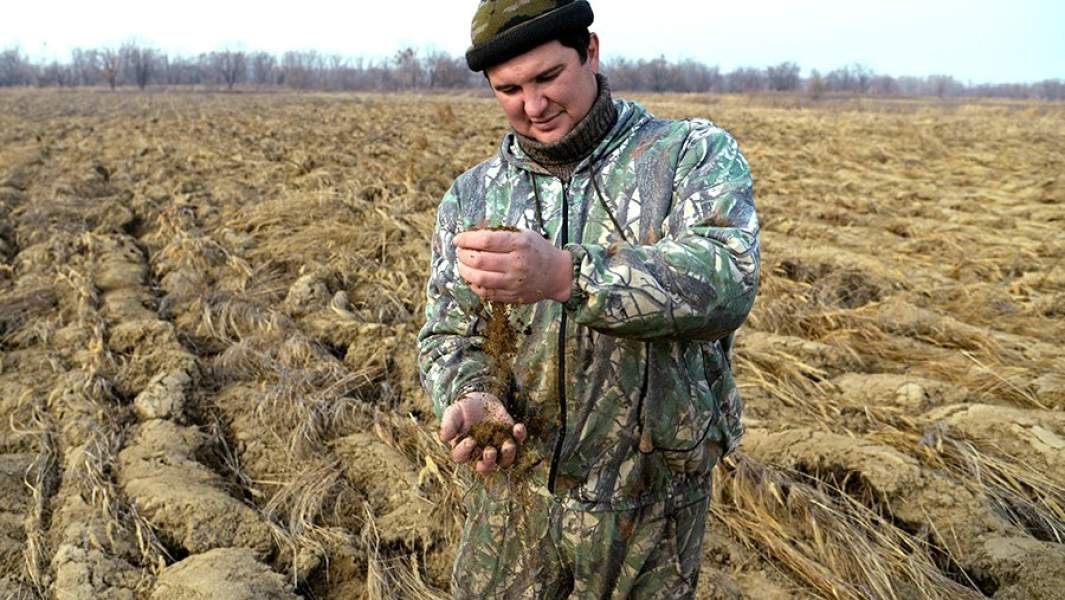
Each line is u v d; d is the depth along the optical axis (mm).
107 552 3414
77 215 8883
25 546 3529
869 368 5195
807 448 4039
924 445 4098
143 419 4547
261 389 4875
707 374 1932
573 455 1874
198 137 16859
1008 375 4855
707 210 1719
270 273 7086
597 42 1826
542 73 1745
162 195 10023
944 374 4988
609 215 1827
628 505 1884
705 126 1862
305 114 24484
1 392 4898
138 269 7164
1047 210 9523
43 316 6090
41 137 17250
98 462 3996
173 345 5379
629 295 1511
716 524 3662
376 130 18391
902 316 5762
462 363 1943
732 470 3902
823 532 3529
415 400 4832
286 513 3783
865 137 17797
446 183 10906
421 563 3512
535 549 1964
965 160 14086
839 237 8344
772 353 5234
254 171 11914
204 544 3473
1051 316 6117
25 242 8164
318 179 10781
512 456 1818
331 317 5945
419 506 3760
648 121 1909
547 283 1512
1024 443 4098
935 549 3506
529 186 1927
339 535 3557
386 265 7262
